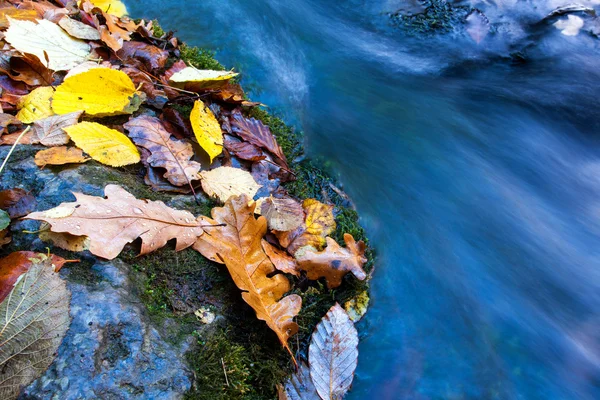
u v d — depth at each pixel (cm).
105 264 48
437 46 104
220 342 49
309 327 55
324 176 72
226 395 47
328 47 94
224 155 60
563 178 84
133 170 55
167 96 63
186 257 52
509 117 91
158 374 45
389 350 60
